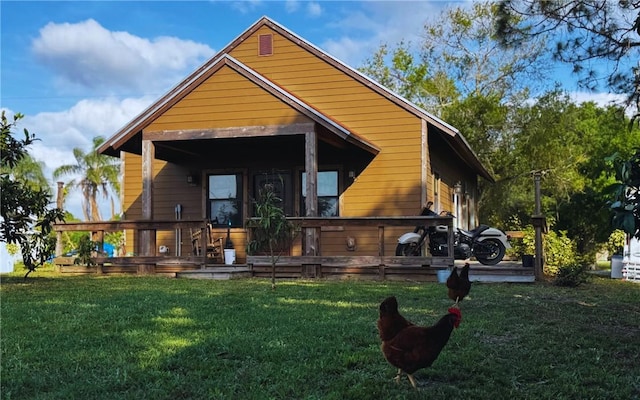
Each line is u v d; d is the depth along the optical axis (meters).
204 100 12.82
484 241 13.02
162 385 4.42
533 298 9.08
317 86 14.71
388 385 4.46
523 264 12.09
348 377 4.62
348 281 11.52
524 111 26.72
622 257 16.05
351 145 13.76
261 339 5.81
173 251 15.62
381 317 4.39
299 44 14.88
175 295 9.04
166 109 12.94
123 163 15.92
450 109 27.58
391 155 14.16
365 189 14.30
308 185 12.20
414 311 7.63
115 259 13.06
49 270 14.99
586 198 18.69
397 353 4.20
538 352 5.52
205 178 15.57
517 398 4.24
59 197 14.22
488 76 31.06
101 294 9.19
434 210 15.69
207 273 12.34
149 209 12.96
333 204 14.57
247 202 15.22
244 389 4.35
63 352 5.31
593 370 4.95
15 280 11.59
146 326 6.46
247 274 12.44
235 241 15.12
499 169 27.67
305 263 12.18
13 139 10.88
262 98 12.54
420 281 11.58
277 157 15.14
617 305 8.66
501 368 4.95
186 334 6.04
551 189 26.91
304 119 12.33
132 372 4.71
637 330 6.70
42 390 4.35
